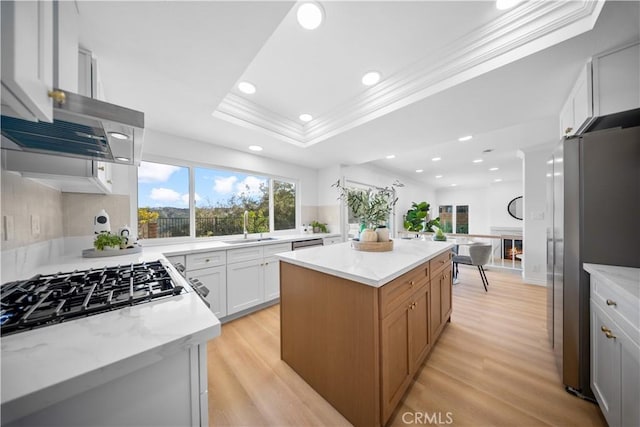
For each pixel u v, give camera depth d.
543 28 1.24
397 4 1.20
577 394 1.39
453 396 1.41
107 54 1.28
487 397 1.40
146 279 1.04
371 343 1.15
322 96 2.15
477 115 2.06
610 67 1.27
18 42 0.45
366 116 2.21
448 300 2.30
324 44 1.48
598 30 1.13
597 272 1.22
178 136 2.58
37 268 1.30
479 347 1.92
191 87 1.63
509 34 1.34
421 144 2.90
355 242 1.95
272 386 1.51
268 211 3.66
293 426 1.23
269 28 1.15
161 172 2.54
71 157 1.16
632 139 1.26
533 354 1.81
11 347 0.53
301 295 1.56
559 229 1.49
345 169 4.15
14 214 1.08
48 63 0.58
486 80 1.54
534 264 3.63
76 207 1.87
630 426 0.97
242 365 1.72
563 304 1.43
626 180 1.27
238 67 1.42
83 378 0.46
